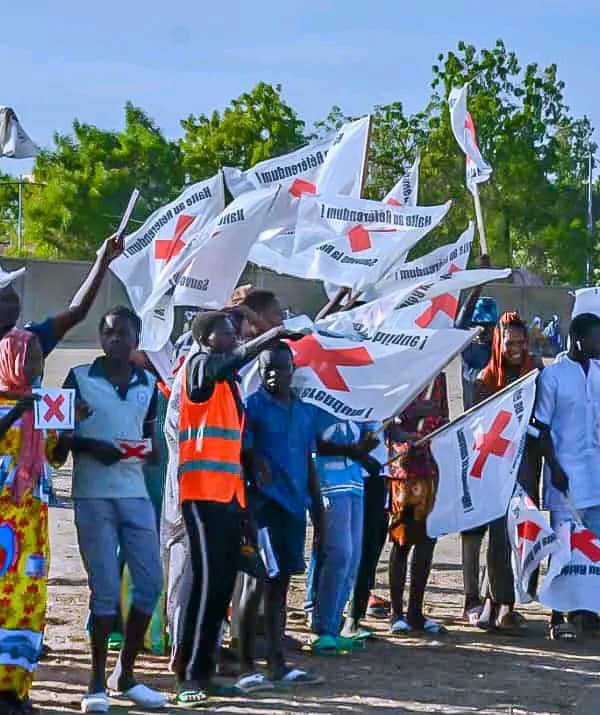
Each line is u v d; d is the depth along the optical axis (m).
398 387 10.17
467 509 11.34
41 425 8.02
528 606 13.20
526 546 11.67
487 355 12.65
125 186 62.50
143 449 9.04
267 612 9.84
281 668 9.84
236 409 9.17
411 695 9.55
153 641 10.57
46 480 8.76
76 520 9.03
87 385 8.95
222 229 10.65
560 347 61.53
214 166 63.12
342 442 10.64
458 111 12.54
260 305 10.55
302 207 11.53
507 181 61.94
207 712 8.96
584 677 10.25
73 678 9.75
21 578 8.30
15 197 70.50
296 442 9.80
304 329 9.07
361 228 11.40
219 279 10.75
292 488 9.73
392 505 11.55
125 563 9.77
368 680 9.98
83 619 11.73
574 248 69.81
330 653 10.79
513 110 62.62
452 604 12.97
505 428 11.40
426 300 11.17
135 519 9.04
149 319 10.81
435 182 59.31
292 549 9.79
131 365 9.15
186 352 10.39
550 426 11.86
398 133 59.53
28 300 62.97
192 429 9.04
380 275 11.23
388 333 10.24
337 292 12.29
